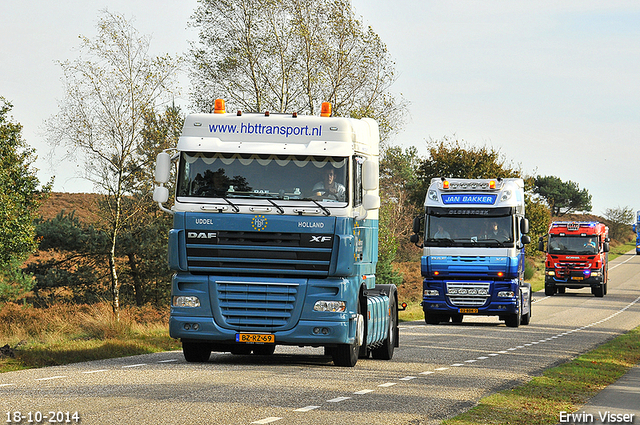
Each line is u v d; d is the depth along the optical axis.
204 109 64.50
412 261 129.50
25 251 52.84
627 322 53.59
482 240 44.88
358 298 23.56
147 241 70.00
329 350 27.06
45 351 24.70
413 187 143.00
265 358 26.23
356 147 23.11
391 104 64.94
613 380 23.30
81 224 72.25
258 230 21.95
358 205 22.89
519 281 46.72
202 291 22.17
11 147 52.88
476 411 16.06
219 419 13.98
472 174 102.56
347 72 64.50
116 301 53.38
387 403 16.56
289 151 22.28
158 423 13.48
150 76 50.53
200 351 24.02
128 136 50.75
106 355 25.42
